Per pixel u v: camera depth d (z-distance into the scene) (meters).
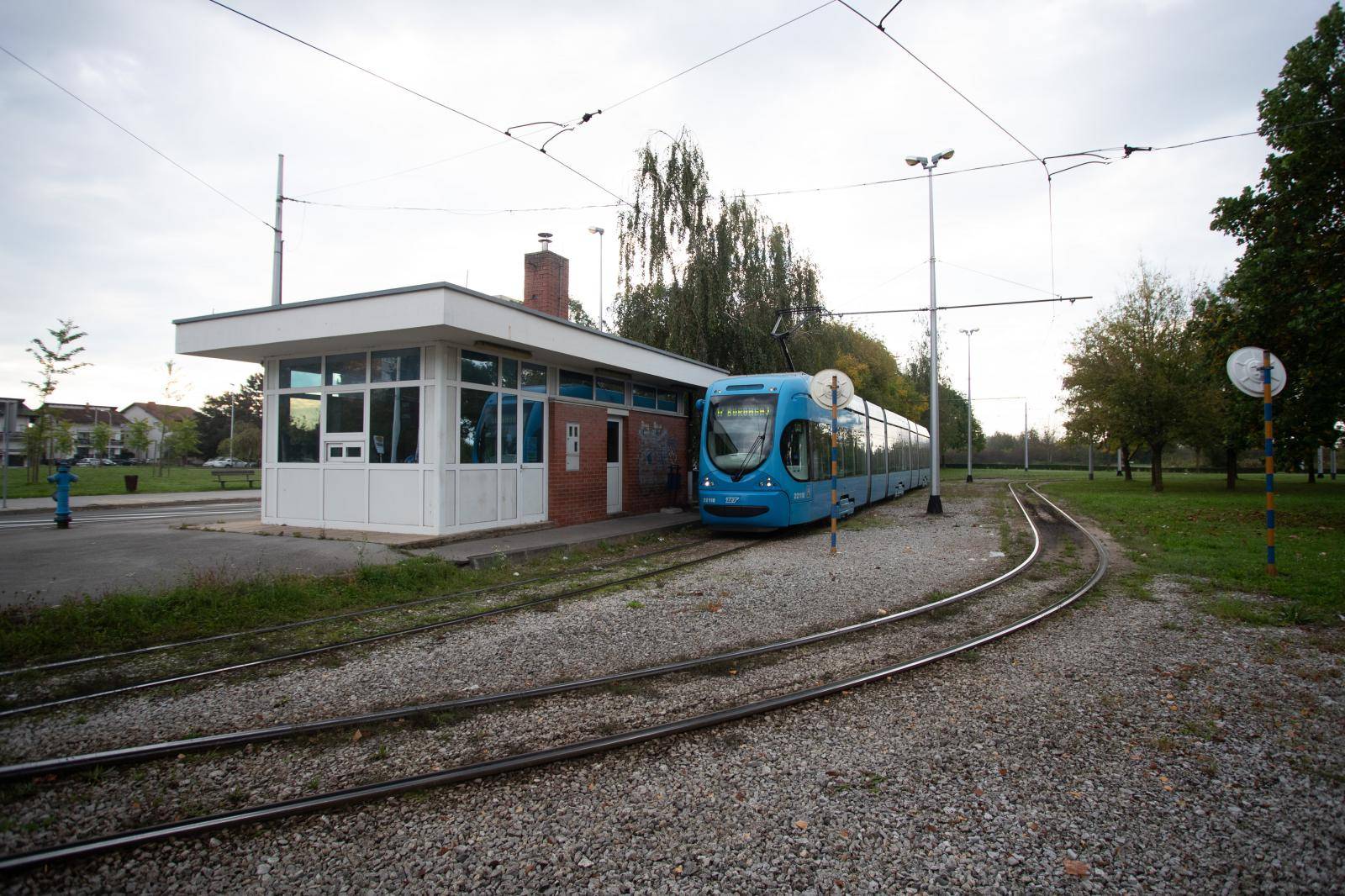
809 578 9.76
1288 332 15.54
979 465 87.06
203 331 12.66
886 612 7.75
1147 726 4.56
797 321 24.58
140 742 4.40
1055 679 5.50
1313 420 17.34
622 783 3.80
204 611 7.38
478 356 12.76
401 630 6.91
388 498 12.30
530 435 14.13
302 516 13.20
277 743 4.39
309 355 13.24
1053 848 3.18
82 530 12.68
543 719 4.73
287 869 3.05
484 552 10.86
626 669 5.79
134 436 38.19
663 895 2.86
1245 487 35.38
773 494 13.88
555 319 13.22
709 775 3.90
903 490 29.38
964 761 4.07
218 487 31.81
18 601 7.43
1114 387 32.06
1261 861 3.08
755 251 23.28
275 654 6.19
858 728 4.55
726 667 5.86
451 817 3.47
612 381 16.92
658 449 19.03
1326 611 7.65
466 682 5.50
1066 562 11.15
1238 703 4.97
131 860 3.12
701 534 15.09
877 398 49.06
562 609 7.92
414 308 10.76
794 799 3.62
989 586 9.08
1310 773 3.90
